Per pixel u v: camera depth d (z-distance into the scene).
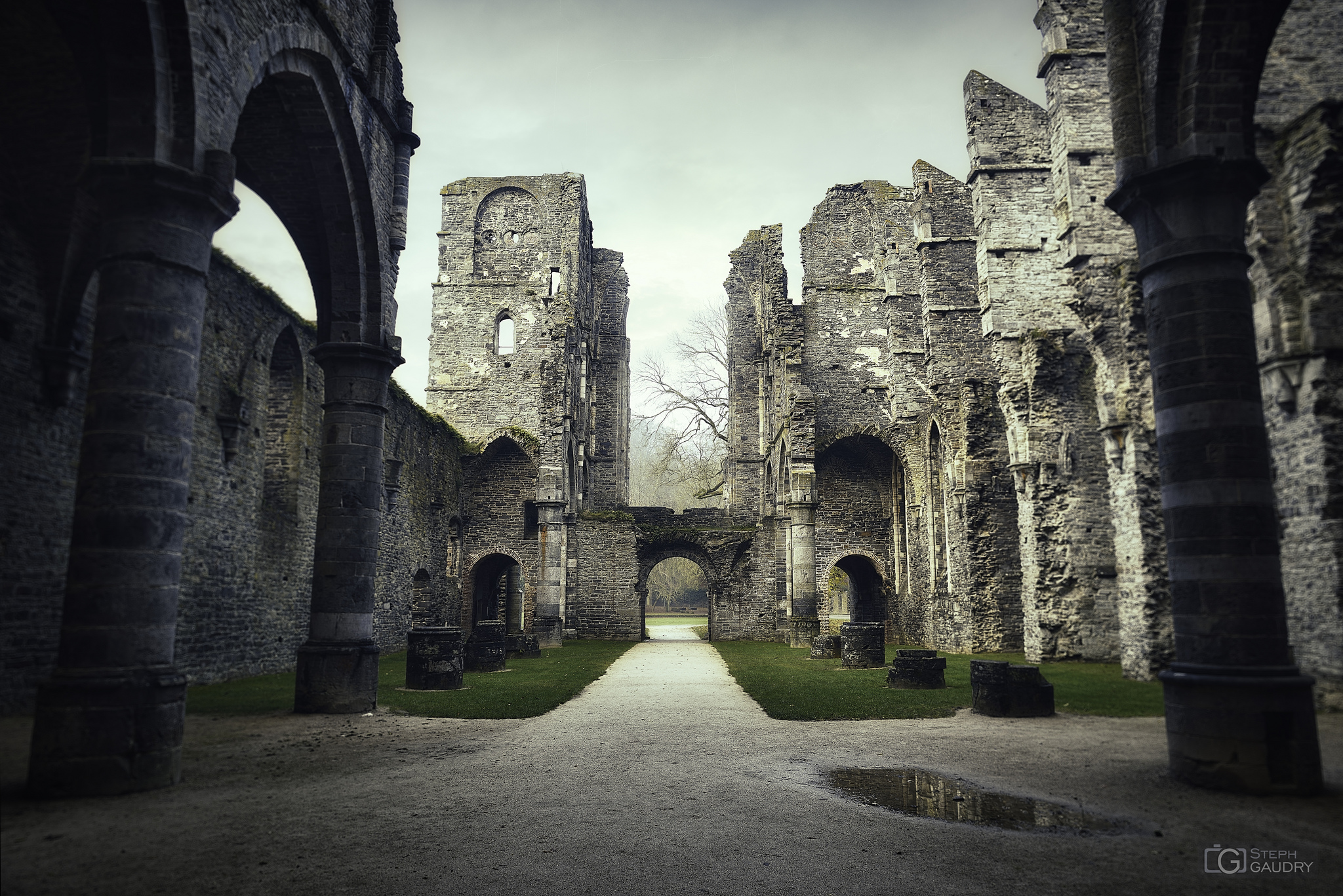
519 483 31.69
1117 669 15.80
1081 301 15.33
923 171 24.72
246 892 3.99
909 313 29.27
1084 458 18.28
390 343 11.23
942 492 25.05
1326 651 10.21
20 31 8.47
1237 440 6.52
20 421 10.36
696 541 30.77
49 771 5.82
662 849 4.72
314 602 10.50
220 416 14.27
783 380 27.16
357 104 10.47
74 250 10.84
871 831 5.08
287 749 7.92
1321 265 10.61
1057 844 4.80
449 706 10.94
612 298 36.59
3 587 9.99
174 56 6.55
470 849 4.70
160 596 6.26
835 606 54.81
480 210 33.81
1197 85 6.83
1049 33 16.53
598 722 9.73
